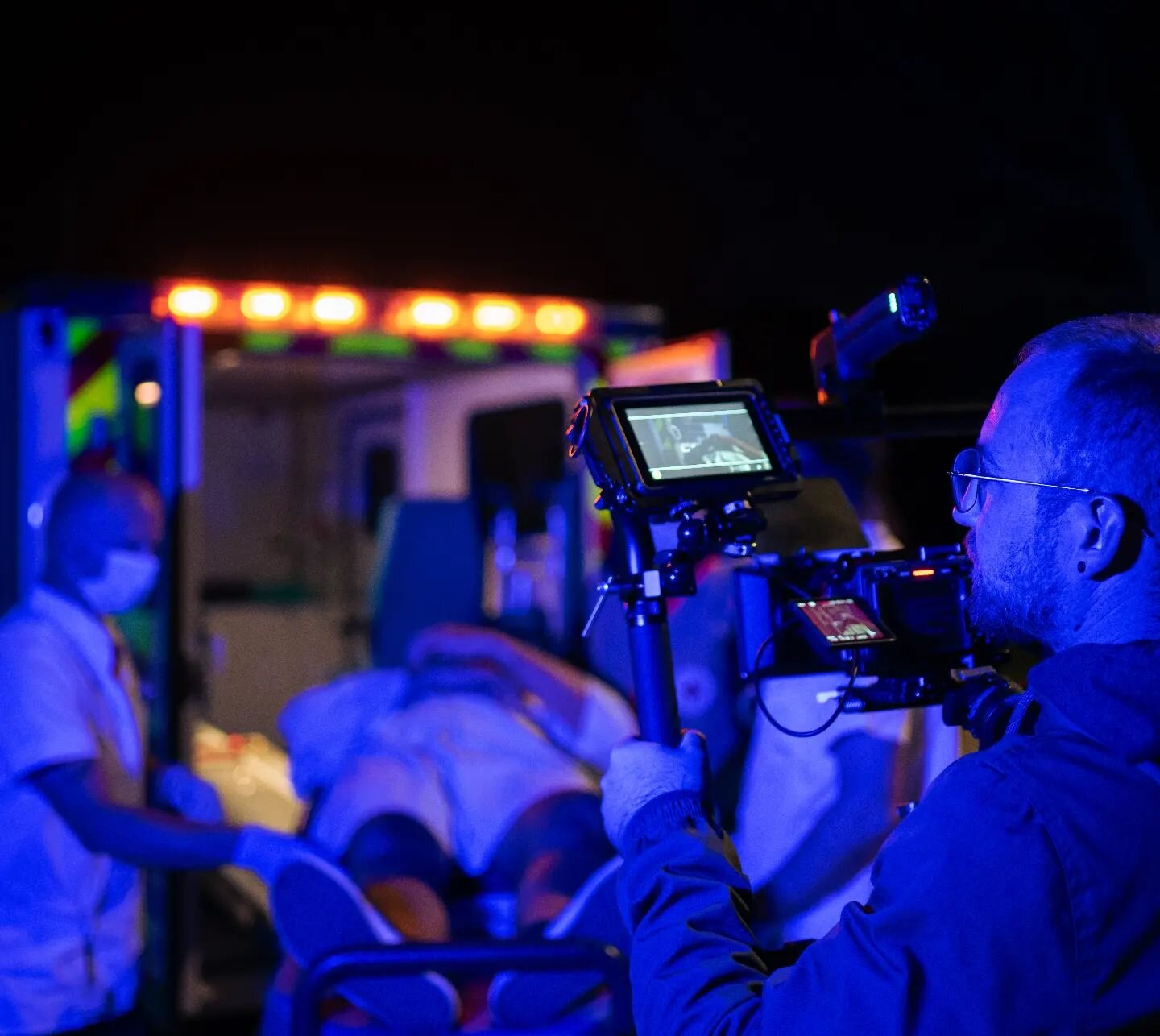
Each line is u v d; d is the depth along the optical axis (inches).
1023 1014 35.7
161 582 159.2
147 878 162.1
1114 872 36.0
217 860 96.0
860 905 39.5
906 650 50.3
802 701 81.4
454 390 257.6
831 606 51.0
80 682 94.7
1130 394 39.3
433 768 139.4
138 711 105.0
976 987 35.7
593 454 50.0
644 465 48.0
